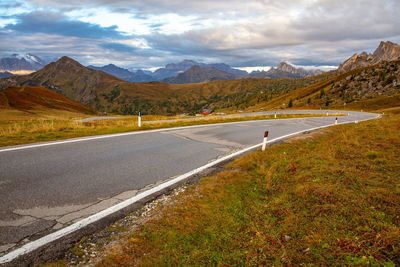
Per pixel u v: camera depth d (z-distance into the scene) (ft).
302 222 11.02
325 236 9.70
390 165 17.78
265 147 29.19
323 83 600.80
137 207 13.15
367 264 7.89
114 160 21.44
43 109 317.83
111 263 8.87
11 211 11.80
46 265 8.57
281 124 63.31
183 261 9.07
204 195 14.85
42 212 11.92
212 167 20.94
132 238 10.32
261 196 14.70
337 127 52.11
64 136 32.73
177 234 10.72
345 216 11.09
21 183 15.15
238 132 43.86
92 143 28.17
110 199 13.87
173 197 14.56
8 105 289.12
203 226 11.36
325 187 14.39
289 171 19.06
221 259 9.15
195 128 48.11
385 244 8.70
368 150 22.88
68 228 10.80
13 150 23.07
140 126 46.44
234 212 12.64
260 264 8.68
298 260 8.70
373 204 11.87
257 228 11.02
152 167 20.10
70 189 14.74
